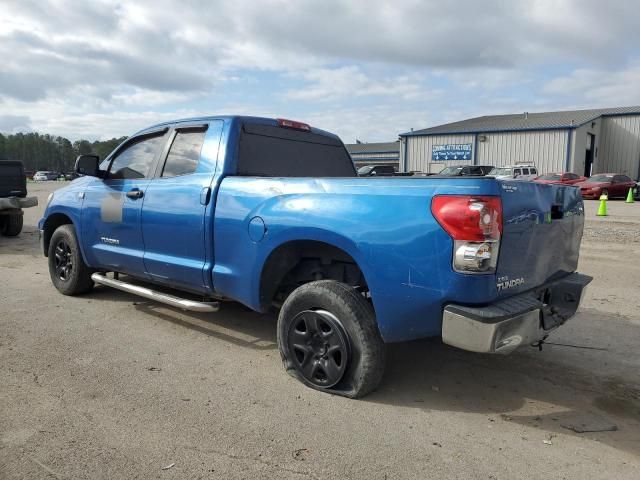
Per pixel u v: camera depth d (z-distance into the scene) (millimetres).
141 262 4879
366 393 3471
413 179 3160
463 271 2910
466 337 2936
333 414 3271
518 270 3240
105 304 5715
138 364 4035
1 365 3957
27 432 2986
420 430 3102
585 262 8719
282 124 4961
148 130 5125
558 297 3838
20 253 9297
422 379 3877
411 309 3129
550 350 4527
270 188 3844
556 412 3383
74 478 2564
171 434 2994
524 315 3076
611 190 27859
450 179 3021
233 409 3312
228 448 2859
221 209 4113
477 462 2770
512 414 3342
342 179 3482
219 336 4734
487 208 2891
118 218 5090
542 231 3477
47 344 4441
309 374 3625
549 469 2719
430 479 2609
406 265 3096
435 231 2984
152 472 2629
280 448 2867
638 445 2984
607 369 4117
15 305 5652
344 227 3334
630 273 7785
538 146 38500
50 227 6391
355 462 2744
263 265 3828
